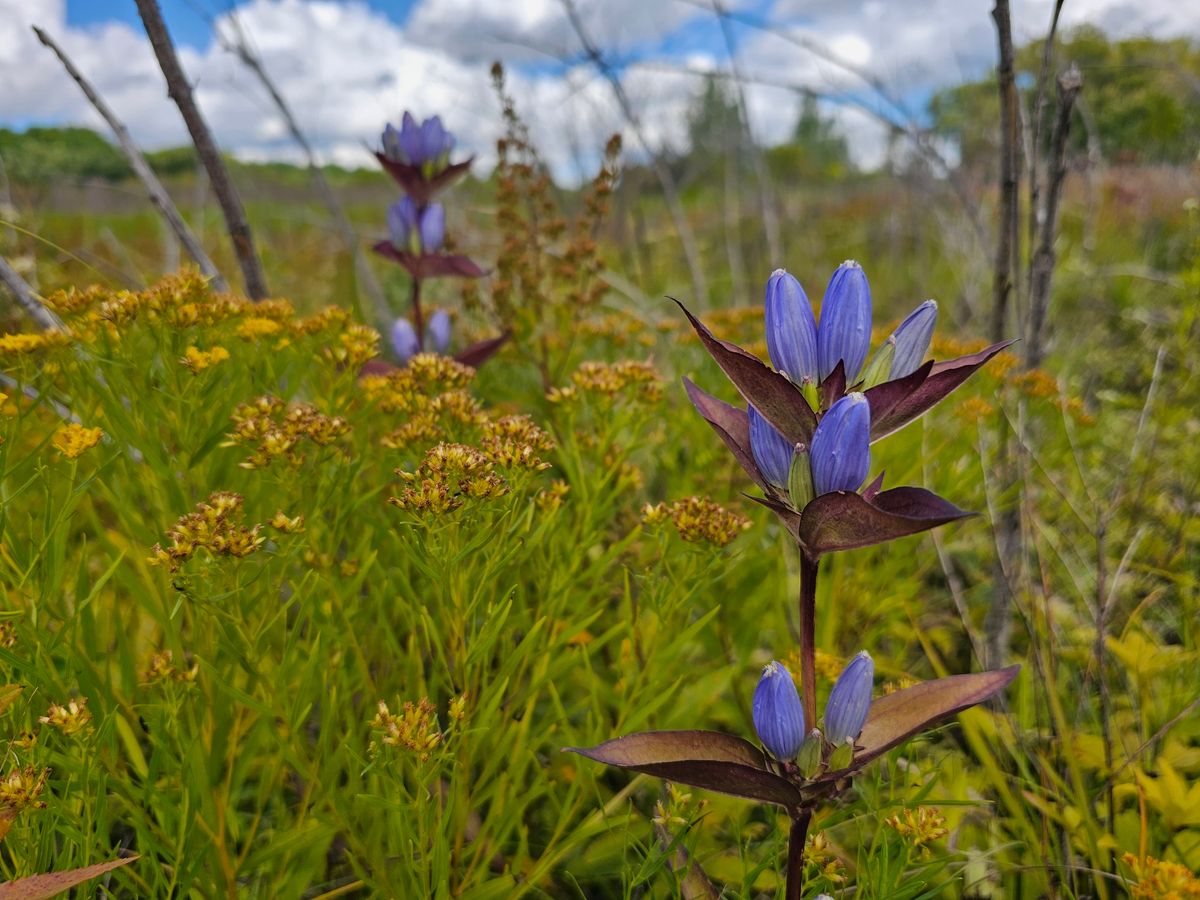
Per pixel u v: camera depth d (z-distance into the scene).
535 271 0.72
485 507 0.33
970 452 0.58
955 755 0.42
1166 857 0.36
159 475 0.38
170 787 0.33
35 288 0.73
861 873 0.32
